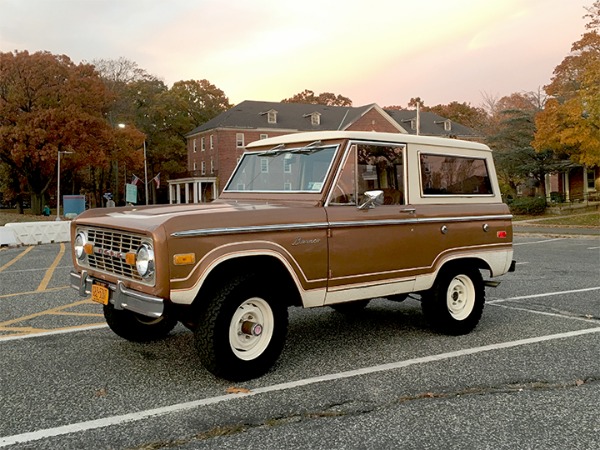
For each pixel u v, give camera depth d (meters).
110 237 4.12
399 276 4.80
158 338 5.33
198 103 67.44
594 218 26.53
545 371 4.26
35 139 36.25
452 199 5.29
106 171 58.69
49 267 11.28
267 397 3.74
